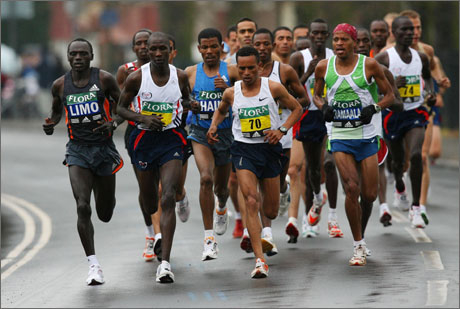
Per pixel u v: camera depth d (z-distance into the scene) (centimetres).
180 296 2967
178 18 14750
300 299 2841
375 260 3494
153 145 3319
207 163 3522
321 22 3934
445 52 8581
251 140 3256
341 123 3406
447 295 2836
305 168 4119
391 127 4153
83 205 3247
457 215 4575
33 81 12581
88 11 15125
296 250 3753
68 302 2969
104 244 4159
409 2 8900
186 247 3931
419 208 4119
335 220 4016
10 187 6328
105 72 3334
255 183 3244
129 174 6706
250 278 3225
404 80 3956
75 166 3294
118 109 3303
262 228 3738
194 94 3556
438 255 3556
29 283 3438
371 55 4412
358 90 3362
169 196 3244
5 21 17062
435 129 5097
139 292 3066
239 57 3209
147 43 3325
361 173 3447
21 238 4538
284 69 3600
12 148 8838
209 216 3494
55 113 3428
